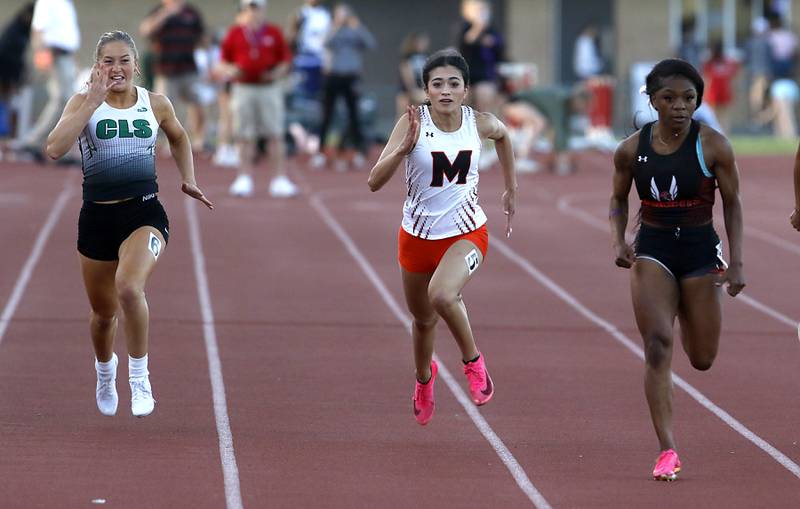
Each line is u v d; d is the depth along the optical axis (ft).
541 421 90.17
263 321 121.29
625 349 113.80
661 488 74.43
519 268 149.89
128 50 82.28
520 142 277.44
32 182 206.08
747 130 349.41
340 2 369.71
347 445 83.10
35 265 143.13
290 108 274.57
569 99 249.55
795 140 329.93
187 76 248.11
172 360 105.91
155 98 84.23
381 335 117.08
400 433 86.38
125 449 80.64
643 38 372.99
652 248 78.18
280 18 361.51
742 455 82.17
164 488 72.59
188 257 150.51
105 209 82.58
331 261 150.92
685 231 77.71
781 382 102.63
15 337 112.37
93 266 83.56
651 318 76.59
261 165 246.06
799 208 84.99
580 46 331.77
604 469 78.59
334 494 72.33
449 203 81.97
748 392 99.35
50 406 90.89
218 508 69.26
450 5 373.40
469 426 88.53
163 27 245.45
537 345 114.52
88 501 69.72
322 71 279.49
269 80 194.39
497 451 82.48
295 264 148.56
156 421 87.81
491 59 236.22
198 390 96.73
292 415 90.43
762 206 203.00
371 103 288.10
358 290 136.26
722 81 317.22
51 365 103.04
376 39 373.61
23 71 250.37
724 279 78.18
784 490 74.38
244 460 78.89
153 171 84.23
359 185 217.56
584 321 124.47
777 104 341.21
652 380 75.51
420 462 79.56
